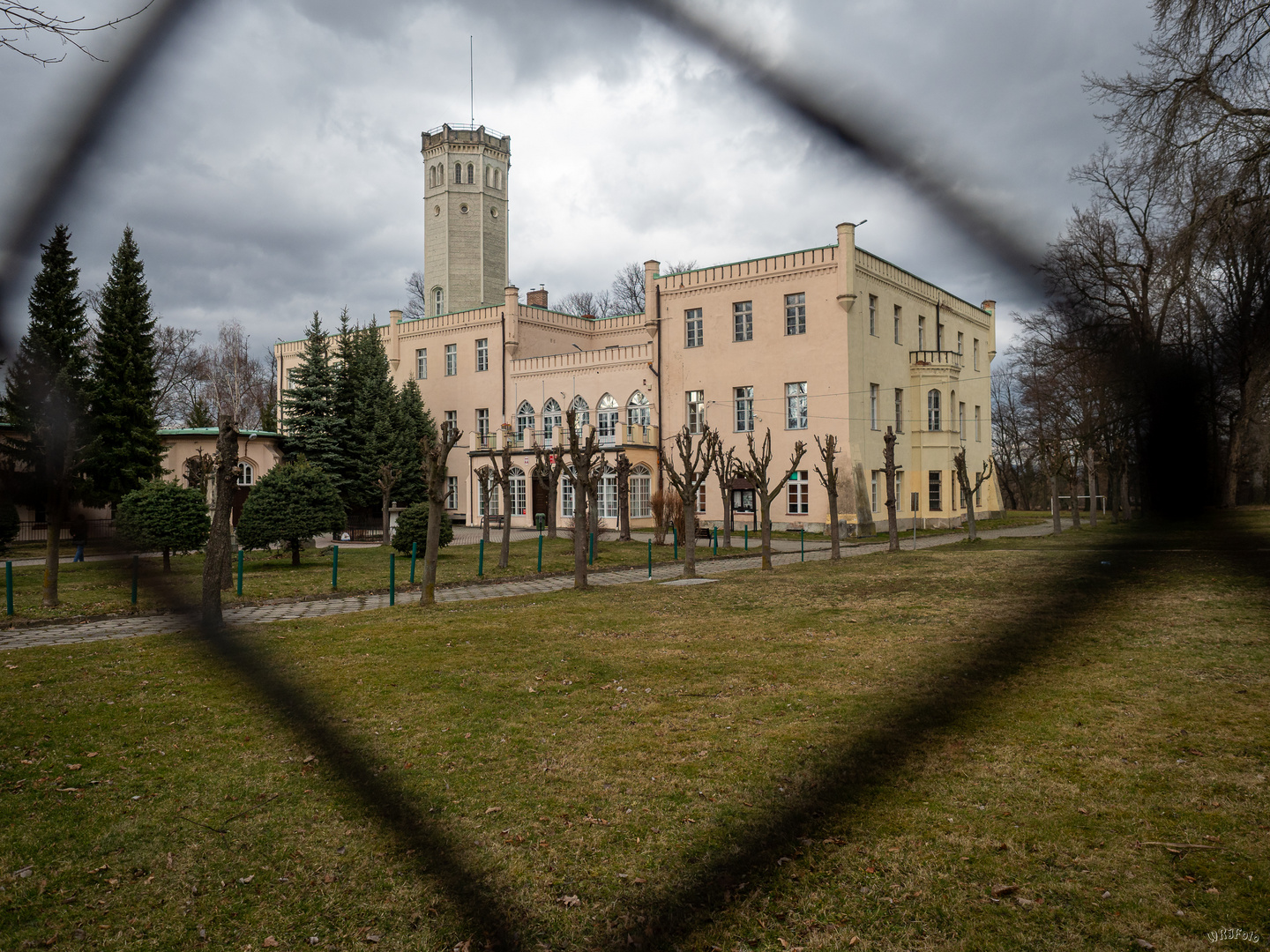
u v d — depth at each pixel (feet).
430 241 183.52
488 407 161.89
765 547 70.03
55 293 57.26
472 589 61.00
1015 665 28.78
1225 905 13.48
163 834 17.19
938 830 16.51
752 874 15.11
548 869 15.46
